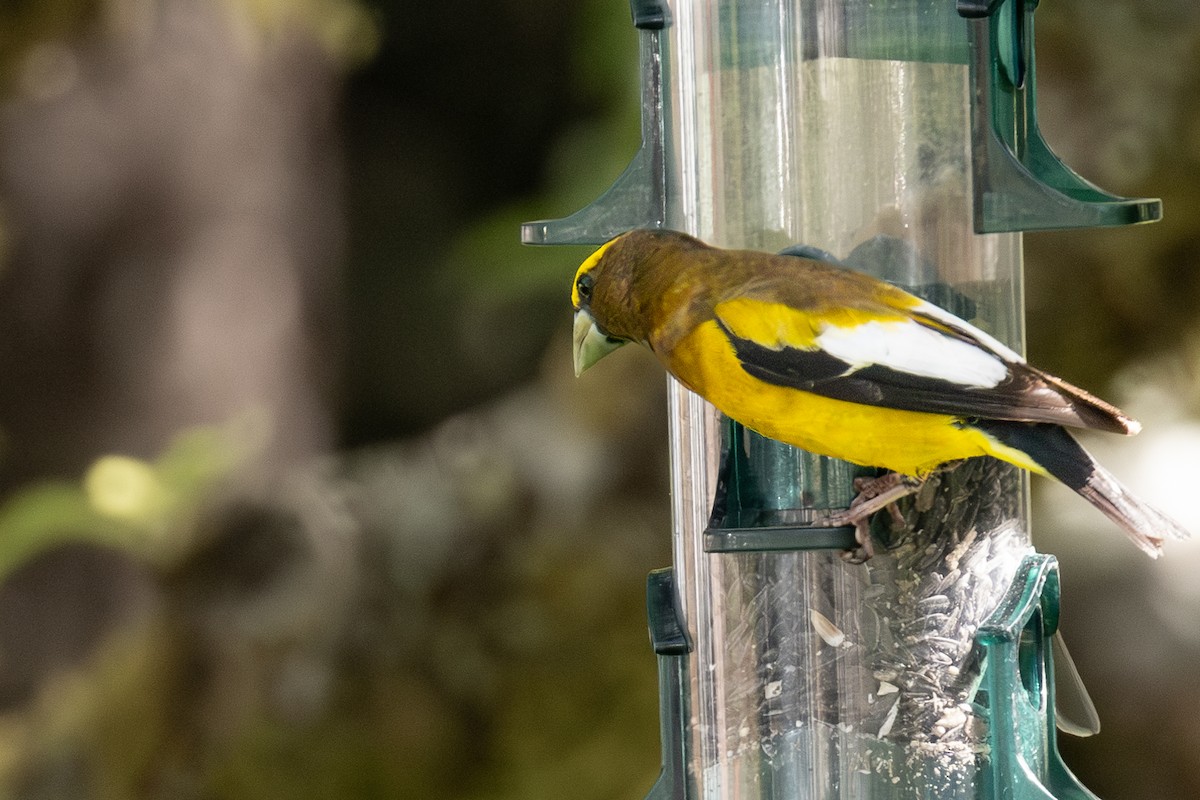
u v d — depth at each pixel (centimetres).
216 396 1491
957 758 677
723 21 698
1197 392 1175
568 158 1343
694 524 714
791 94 691
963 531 686
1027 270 1179
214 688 1270
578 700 1253
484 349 1633
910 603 685
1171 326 1166
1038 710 677
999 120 627
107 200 1473
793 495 687
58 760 1252
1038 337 1180
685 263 677
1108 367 1181
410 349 1648
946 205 680
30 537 1215
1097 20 1153
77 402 1470
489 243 1376
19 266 1460
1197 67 1145
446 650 1276
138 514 1242
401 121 1716
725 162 702
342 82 1617
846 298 644
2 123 1452
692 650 713
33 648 1280
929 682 682
